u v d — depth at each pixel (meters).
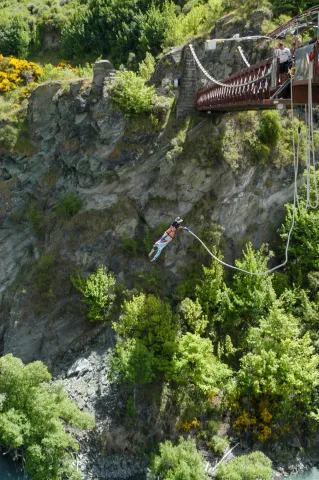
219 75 40.53
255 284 37.50
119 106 38.84
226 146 38.22
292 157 40.06
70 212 41.69
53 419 31.50
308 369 33.97
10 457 34.47
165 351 35.47
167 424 35.12
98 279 38.88
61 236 41.16
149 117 39.00
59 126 42.31
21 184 43.94
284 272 40.72
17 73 50.22
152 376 34.22
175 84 39.66
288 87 19.97
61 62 55.78
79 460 33.94
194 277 39.50
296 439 34.91
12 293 42.72
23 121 44.25
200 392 36.09
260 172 39.50
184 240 39.97
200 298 38.62
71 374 38.16
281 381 34.59
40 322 40.12
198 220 39.81
